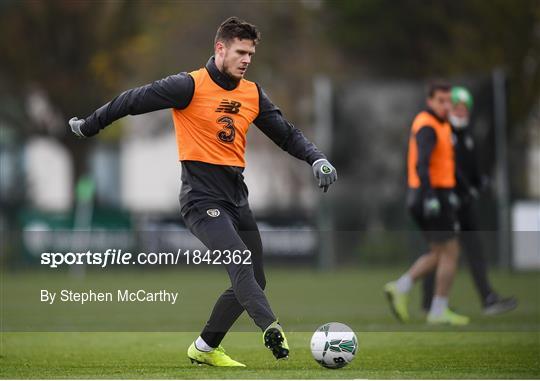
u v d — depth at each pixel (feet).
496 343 116.67
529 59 349.00
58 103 402.11
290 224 320.91
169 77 87.20
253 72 428.97
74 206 404.36
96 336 128.88
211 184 87.71
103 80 393.50
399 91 300.81
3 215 367.86
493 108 268.21
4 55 394.11
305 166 477.36
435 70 368.48
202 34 424.87
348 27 412.98
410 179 142.61
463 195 147.02
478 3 355.36
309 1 430.61
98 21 393.09
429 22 390.21
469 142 150.51
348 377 83.41
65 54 396.16
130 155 561.84
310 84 437.17
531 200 350.64
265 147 502.79
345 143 302.86
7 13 394.73
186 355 106.42
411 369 91.71
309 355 104.63
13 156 451.94
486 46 354.95
